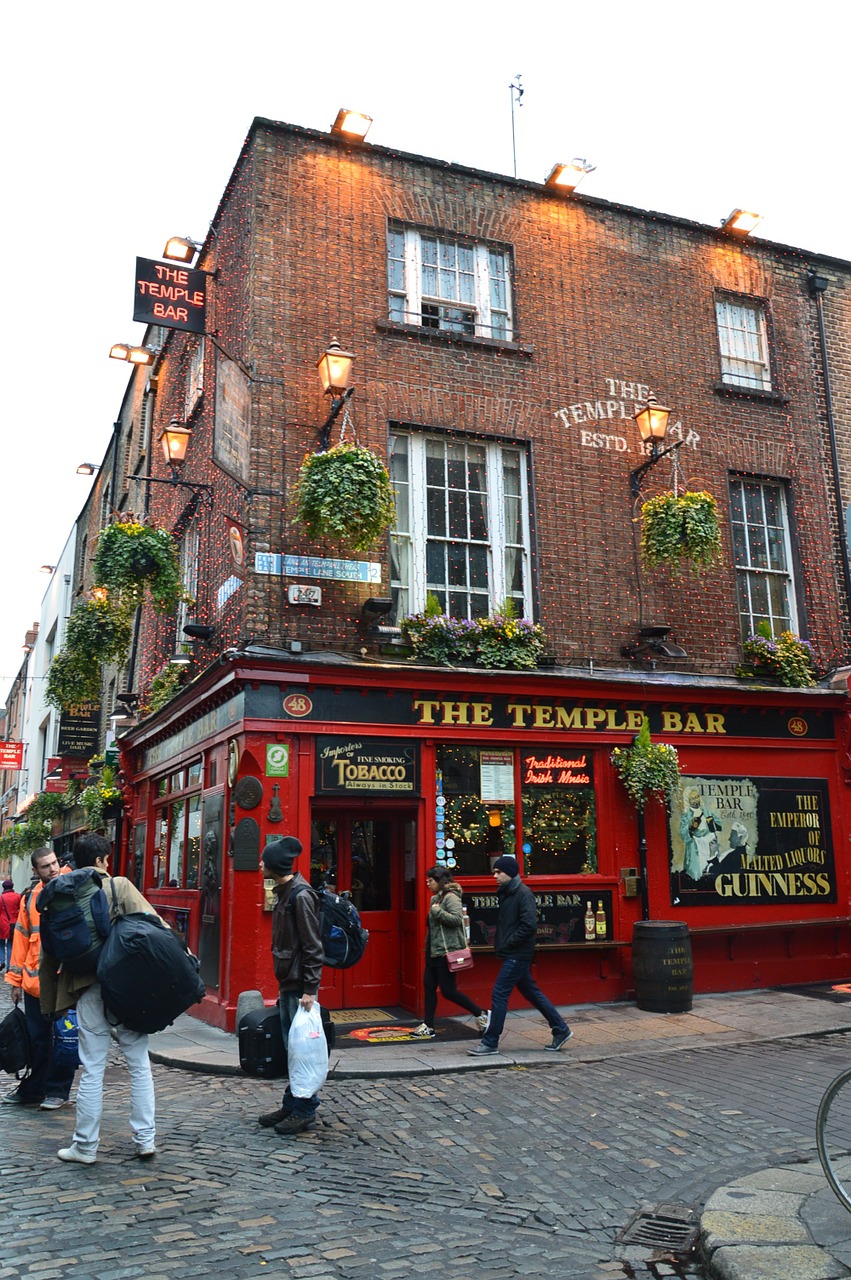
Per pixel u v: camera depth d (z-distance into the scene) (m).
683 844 11.82
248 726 9.93
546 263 12.73
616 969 11.16
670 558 11.85
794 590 13.51
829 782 12.87
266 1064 6.82
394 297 11.98
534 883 10.95
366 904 11.05
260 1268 4.22
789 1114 6.64
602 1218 4.99
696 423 13.22
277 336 11.06
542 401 12.30
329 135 11.75
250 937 9.77
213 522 12.58
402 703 10.67
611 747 11.65
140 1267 4.19
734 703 12.31
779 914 12.19
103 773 17.08
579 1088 7.40
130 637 14.61
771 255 14.34
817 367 14.35
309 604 10.51
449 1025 9.80
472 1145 6.04
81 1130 5.48
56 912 5.57
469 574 11.69
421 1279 4.18
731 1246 4.33
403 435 11.67
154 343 18.62
